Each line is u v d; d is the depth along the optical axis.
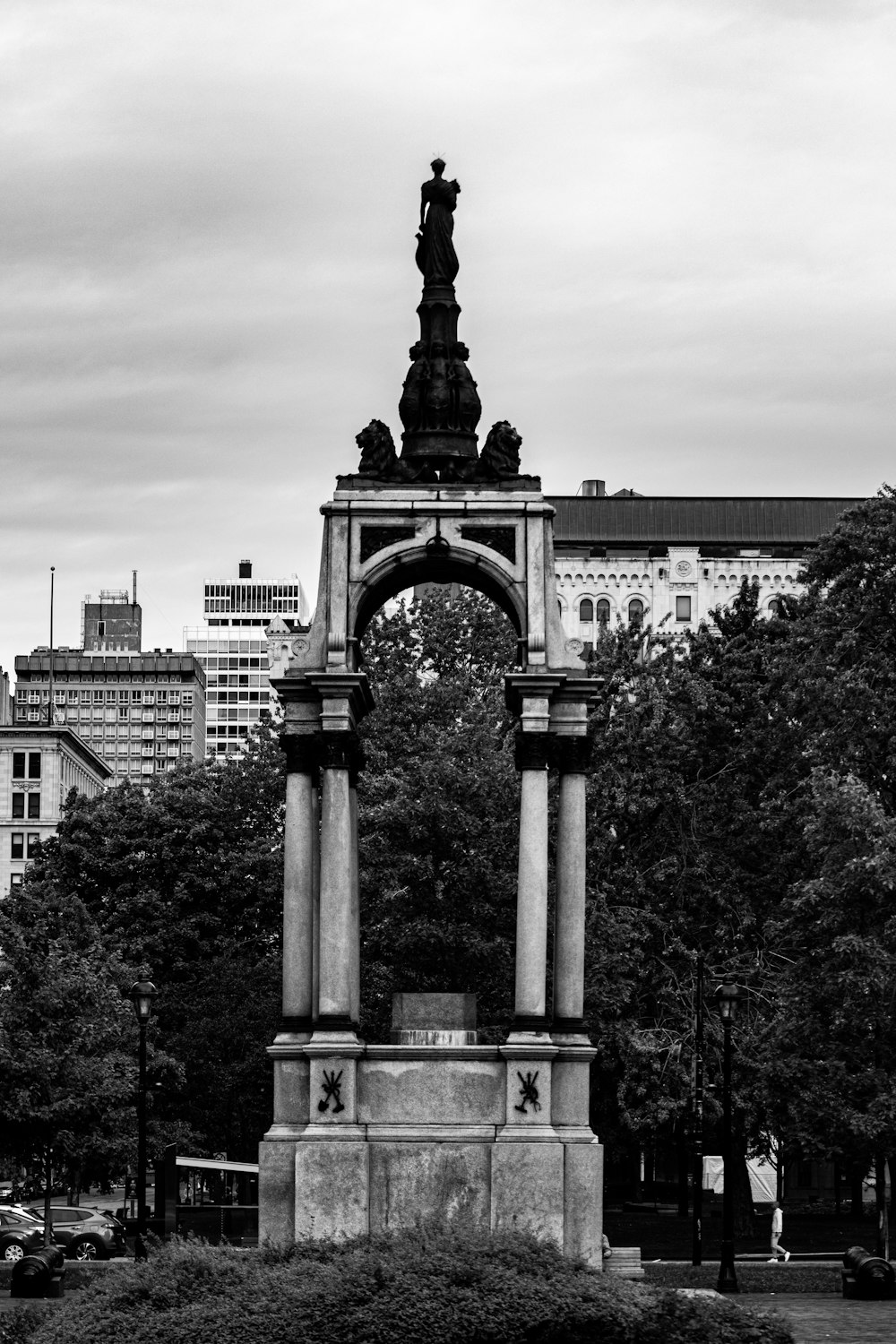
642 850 79.38
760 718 80.44
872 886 64.12
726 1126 59.88
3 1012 74.69
